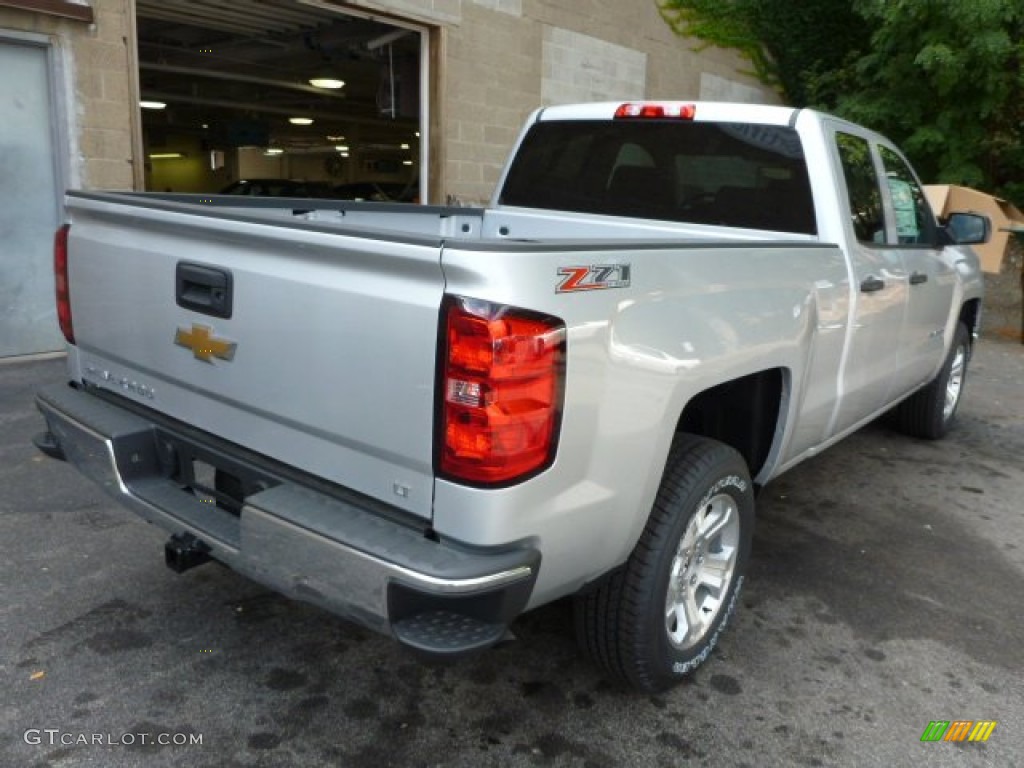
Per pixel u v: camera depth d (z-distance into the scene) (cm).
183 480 290
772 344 307
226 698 288
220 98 1706
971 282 575
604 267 227
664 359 250
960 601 381
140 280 287
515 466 211
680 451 287
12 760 254
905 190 475
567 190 473
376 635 330
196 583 361
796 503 487
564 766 264
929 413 589
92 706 280
